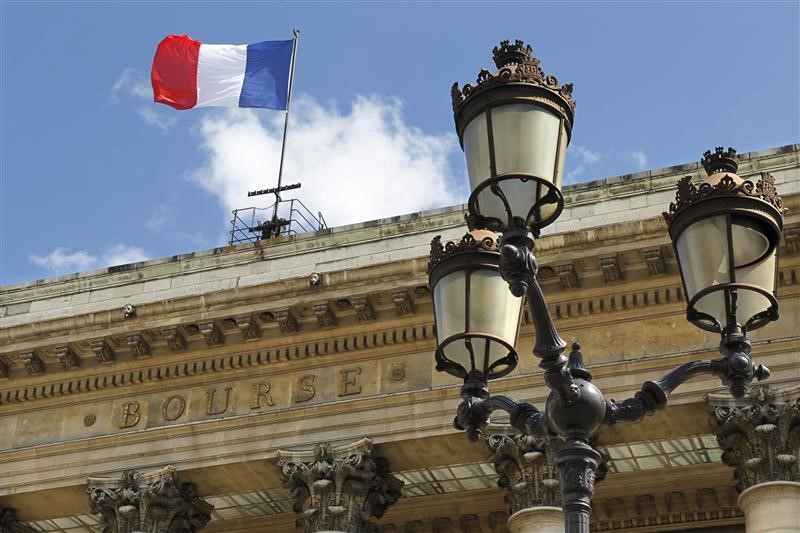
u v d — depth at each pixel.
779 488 34.41
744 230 15.99
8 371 43.94
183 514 40.97
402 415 39.06
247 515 45.31
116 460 41.66
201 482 41.19
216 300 41.22
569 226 40.41
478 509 43.78
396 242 42.97
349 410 39.62
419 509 44.16
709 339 37.00
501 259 14.98
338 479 38.66
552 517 35.81
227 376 41.72
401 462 39.69
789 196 36.06
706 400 36.28
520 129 15.44
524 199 15.28
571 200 40.91
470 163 15.79
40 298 46.69
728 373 15.98
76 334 42.81
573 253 37.84
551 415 16.05
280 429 40.12
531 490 36.50
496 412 38.09
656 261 37.25
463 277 17.11
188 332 41.84
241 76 52.28
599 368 37.28
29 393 43.69
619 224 37.38
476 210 15.65
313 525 38.41
